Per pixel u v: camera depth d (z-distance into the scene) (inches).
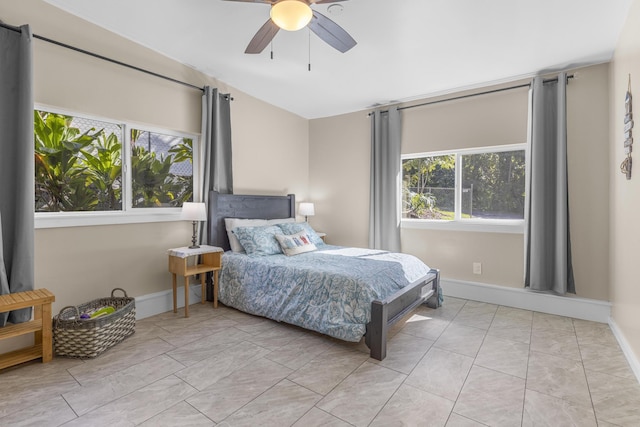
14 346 89.5
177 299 131.8
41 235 95.3
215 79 144.6
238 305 126.0
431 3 89.4
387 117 173.2
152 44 116.3
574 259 126.6
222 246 145.2
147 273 122.6
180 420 64.8
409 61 125.2
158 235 126.1
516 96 139.5
